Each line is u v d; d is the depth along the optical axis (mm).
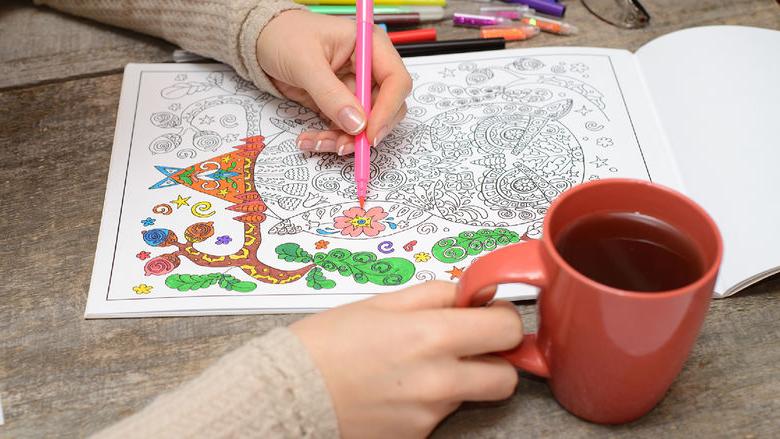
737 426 532
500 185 704
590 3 934
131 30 922
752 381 559
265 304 606
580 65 836
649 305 431
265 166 735
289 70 754
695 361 572
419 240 655
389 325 495
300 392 470
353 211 684
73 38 911
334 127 759
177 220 677
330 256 643
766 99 725
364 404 488
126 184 714
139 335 598
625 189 499
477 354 508
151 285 623
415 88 822
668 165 708
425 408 500
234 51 806
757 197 643
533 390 557
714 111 724
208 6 813
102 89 842
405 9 910
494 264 475
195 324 604
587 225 503
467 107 795
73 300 626
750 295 617
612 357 469
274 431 469
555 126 763
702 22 905
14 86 840
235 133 777
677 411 542
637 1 914
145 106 808
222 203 694
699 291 436
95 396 560
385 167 728
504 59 855
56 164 750
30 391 564
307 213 684
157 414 472
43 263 656
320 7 908
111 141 775
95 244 670
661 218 499
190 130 780
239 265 637
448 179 713
